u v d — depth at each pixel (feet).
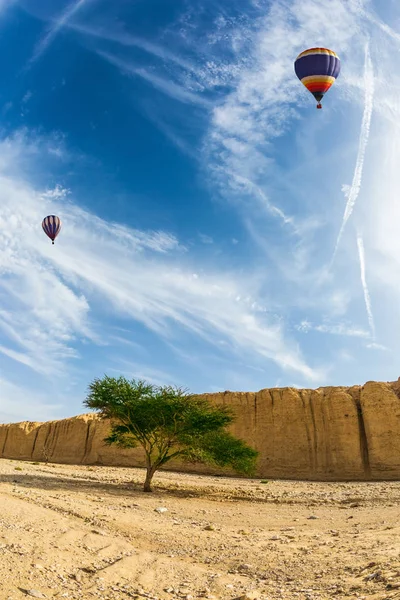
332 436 183.73
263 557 47.32
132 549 47.26
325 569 41.88
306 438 186.70
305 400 193.98
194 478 153.28
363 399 184.55
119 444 116.57
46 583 35.63
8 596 32.01
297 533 59.98
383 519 68.49
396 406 177.27
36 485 90.58
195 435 108.37
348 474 174.81
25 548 41.37
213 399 204.64
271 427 192.75
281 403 195.11
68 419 252.42
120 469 171.53
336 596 34.35
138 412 107.14
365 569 39.68
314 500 96.37
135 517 64.80
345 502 94.07
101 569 40.29
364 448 178.81
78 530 49.98
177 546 51.60
